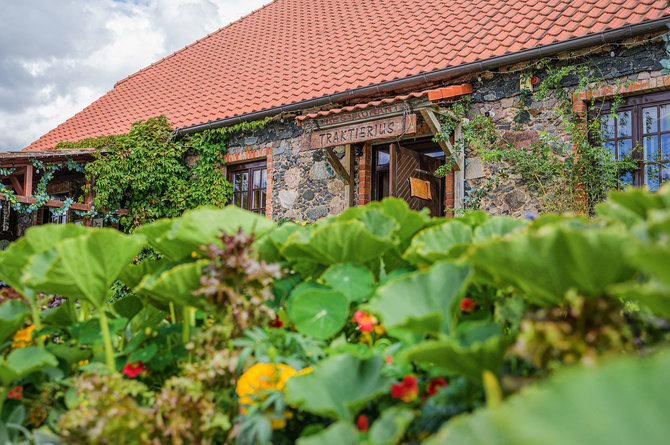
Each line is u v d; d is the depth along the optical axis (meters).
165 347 1.57
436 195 8.03
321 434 0.97
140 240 1.37
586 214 6.07
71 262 1.29
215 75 12.09
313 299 1.41
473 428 0.60
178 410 1.25
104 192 9.84
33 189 12.62
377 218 1.55
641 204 1.09
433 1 10.19
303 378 1.20
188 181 10.30
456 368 0.98
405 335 1.24
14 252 1.43
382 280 1.54
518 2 8.28
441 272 1.15
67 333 1.73
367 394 1.17
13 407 1.45
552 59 6.53
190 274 1.36
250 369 1.36
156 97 12.51
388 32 9.91
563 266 0.92
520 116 6.79
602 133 6.27
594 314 0.92
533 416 0.51
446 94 6.89
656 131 5.98
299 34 12.16
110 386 1.30
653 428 0.49
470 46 7.58
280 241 1.57
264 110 8.95
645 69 5.96
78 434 1.21
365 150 8.27
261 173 9.76
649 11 6.02
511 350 0.89
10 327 1.39
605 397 0.51
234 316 1.33
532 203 6.57
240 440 1.24
